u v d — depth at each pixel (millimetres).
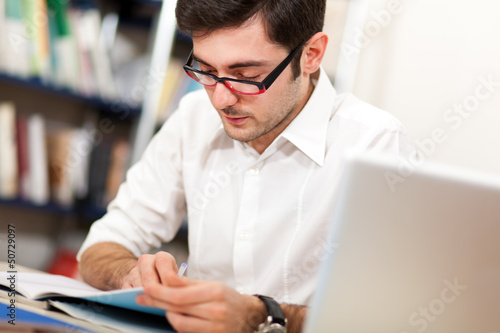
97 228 1351
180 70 2523
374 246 691
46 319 806
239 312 812
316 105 1254
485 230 704
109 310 890
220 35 1012
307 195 1248
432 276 716
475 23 2398
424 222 692
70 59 2379
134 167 1454
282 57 1068
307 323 717
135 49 2693
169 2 2473
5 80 2150
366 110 1283
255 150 1291
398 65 2664
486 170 2270
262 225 1258
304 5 1062
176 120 1432
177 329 787
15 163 2246
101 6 2674
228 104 1064
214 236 1314
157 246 1418
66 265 2523
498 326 749
